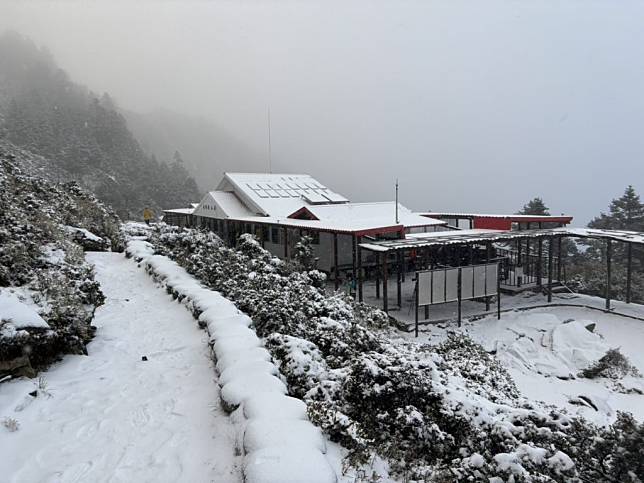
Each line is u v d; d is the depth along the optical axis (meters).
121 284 13.07
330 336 8.12
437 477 5.04
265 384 5.71
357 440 5.00
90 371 7.01
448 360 9.67
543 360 16.77
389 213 29.92
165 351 7.93
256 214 32.25
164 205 79.44
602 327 20.14
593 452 5.41
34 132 79.25
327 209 29.02
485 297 21.34
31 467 4.59
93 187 71.88
